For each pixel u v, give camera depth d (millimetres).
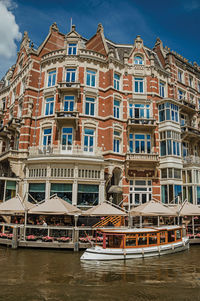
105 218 18828
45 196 20156
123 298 8375
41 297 8320
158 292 8945
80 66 24984
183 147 28562
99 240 15102
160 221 23281
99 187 21016
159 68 28062
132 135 25500
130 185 24156
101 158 21391
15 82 29766
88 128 24016
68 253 14195
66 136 23297
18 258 12891
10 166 22531
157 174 24766
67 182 20422
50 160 20484
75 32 25906
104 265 12164
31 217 19922
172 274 10961
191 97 32719
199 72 35656
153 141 25281
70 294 8633
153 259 13570
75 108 23688
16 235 15023
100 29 28312
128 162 23547
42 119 24141
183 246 16062
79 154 21094
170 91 29062
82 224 17734
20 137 23594
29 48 26891
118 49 29453
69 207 16109
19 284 9406
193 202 24703
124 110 25578
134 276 10641
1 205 16578
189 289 9242
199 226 21734
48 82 25453
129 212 17859
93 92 24734
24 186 20969
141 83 27141
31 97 24828
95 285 9523
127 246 13805
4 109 32938
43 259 12828
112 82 25266
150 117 26062
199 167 25938
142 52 27781
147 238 14477
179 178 24922
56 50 25516
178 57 31750
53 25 28219
